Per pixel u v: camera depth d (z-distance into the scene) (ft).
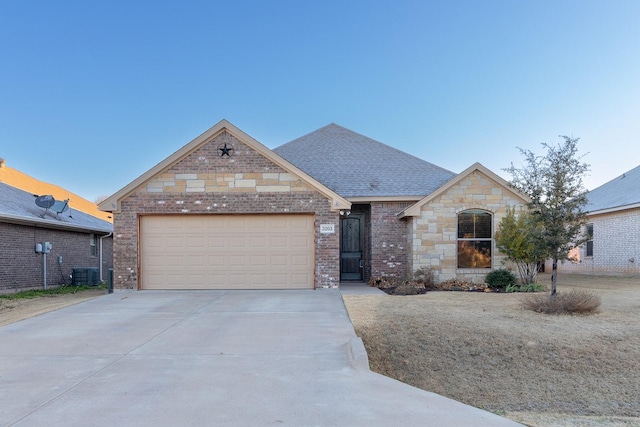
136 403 14.19
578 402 18.70
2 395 15.02
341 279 52.85
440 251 45.01
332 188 50.93
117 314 30.14
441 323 26.99
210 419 12.91
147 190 41.70
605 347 22.99
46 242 54.39
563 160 31.30
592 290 42.96
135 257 41.24
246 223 42.04
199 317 28.81
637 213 59.31
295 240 41.96
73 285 58.95
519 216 42.06
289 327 25.62
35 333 24.64
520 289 41.14
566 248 31.17
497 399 19.08
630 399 18.80
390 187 51.39
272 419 12.93
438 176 54.08
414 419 13.10
